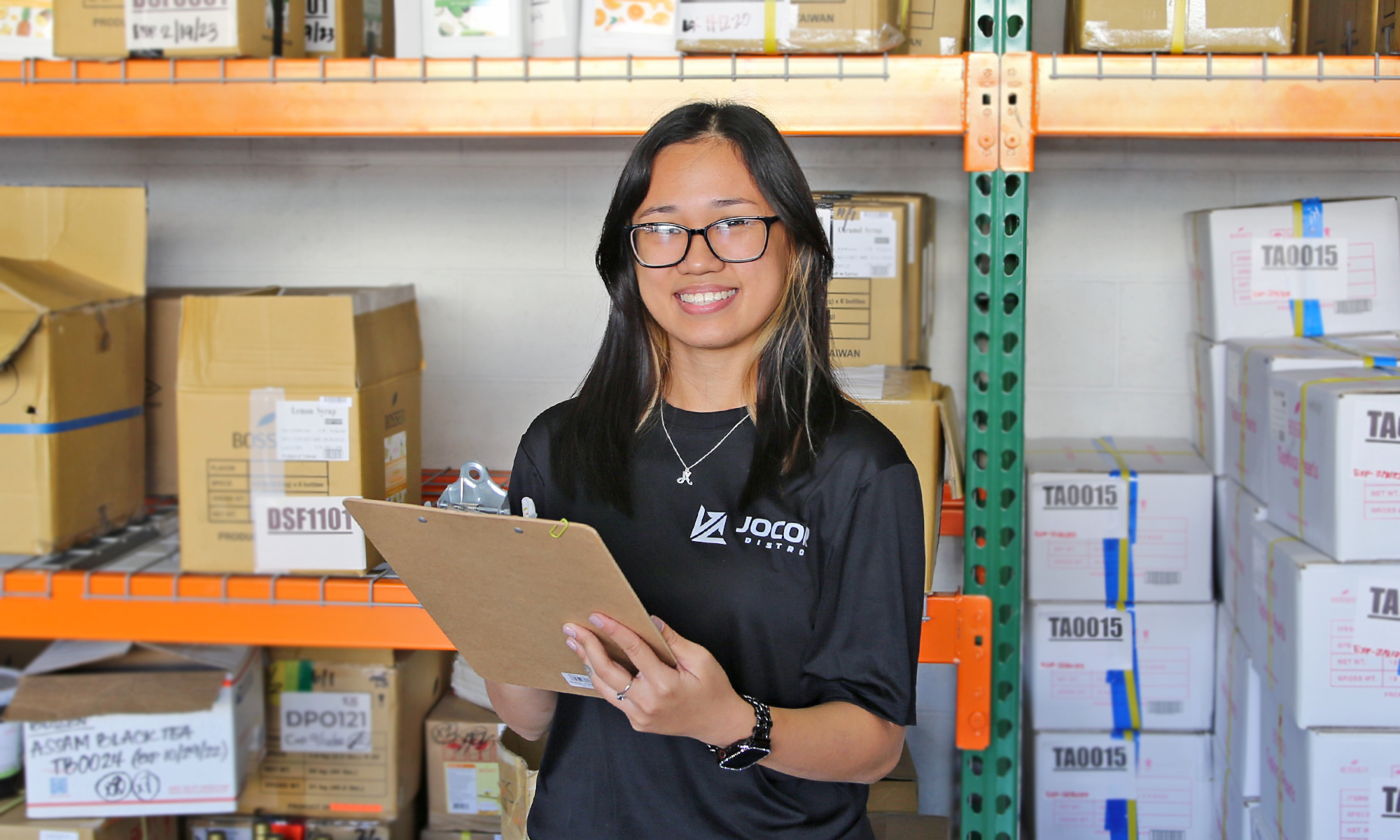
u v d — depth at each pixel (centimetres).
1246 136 137
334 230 218
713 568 100
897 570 97
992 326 143
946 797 217
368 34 171
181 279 221
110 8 144
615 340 109
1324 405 139
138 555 166
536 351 217
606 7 143
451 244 217
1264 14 136
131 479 177
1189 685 183
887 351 164
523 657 99
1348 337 176
